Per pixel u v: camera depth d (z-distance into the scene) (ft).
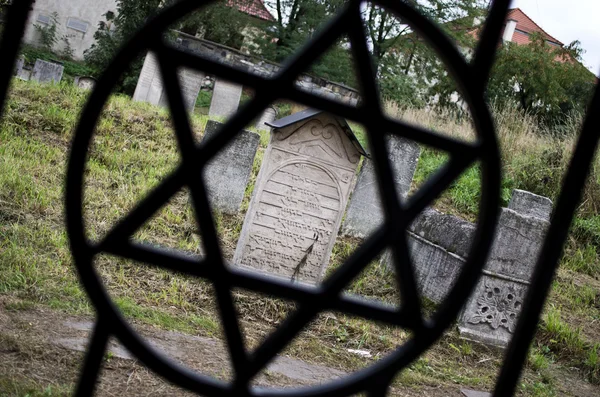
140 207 5.27
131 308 21.81
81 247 5.23
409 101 111.55
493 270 26.99
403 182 39.01
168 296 24.30
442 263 29.27
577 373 26.71
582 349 28.22
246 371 5.46
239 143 35.45
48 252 24.86
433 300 29.17
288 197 28.76
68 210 5.21
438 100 119.96
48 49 133.28
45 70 65.00
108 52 108.17
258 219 28.58
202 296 24.95
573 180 6.57
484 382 23.13
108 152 39.91
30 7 5.68
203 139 36.88
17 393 13.37
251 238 28.63
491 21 5.94
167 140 44.91
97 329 5.42
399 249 5.62
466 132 63.98
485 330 27.02
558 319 30.30
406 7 5.64
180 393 15.48
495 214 5.82
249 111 5.35
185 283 25.48
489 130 5.79
